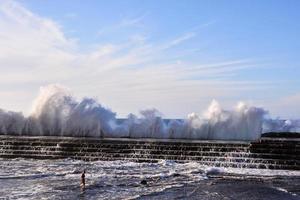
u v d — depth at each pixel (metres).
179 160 44.97
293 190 32.47
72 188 33.00
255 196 30.66
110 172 39.84
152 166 43.00
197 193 31.53
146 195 30.81
